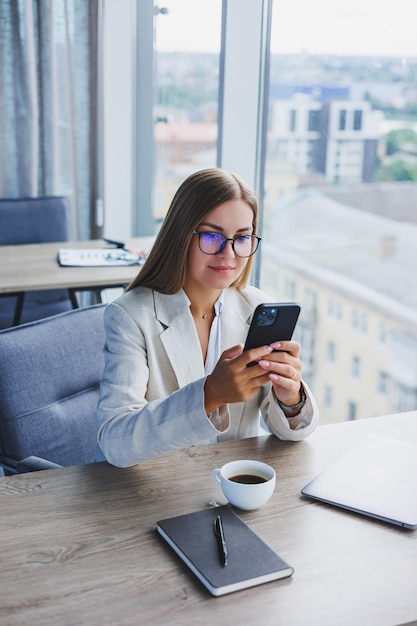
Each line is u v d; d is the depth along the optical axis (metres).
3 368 1.65
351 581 1.07
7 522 1.20
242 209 1.41
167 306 1.52
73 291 2.87
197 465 1.39
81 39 3.61
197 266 1.44
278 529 1.19
